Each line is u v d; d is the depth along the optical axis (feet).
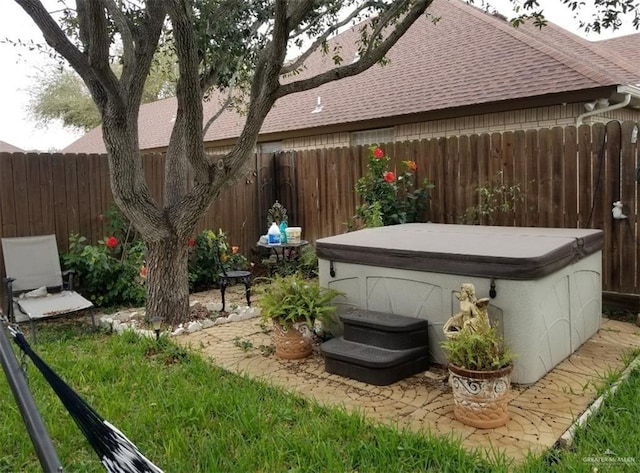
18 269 17.67
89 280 20.02
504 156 19.22
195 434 9.48
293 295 13.89
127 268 20.43
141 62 16.02
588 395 10.82
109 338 15.72
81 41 16.83
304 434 9.26
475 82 26.68
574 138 17.56
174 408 10.44
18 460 8.95
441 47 32.89
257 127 15.38
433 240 14.08
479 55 29.45
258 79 17.22
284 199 27.78
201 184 16.06
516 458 8.39
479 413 9.53
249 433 9.41
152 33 16.01
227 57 18.48
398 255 13.19
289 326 13.48
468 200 20.29
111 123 15.35
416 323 12.39
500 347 9.90
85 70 15.19
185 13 13.62
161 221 16.69
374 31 15.74
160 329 15.64
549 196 18.22
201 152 15.37
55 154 20.01
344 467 8.22
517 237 13.69
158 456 8.85
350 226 24.21
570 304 13.00
